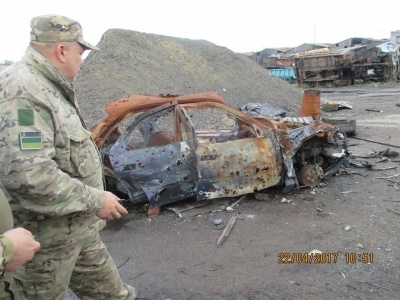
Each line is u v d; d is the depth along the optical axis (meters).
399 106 14.69
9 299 1.79
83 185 1.99
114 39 14.16
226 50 17.58
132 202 5.14
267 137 5.10
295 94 17.02
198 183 4.81
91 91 11.63
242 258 3.78
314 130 5.39
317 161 5.83
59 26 1.97
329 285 3.25
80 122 2.15
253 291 3.22
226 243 4.10
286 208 4.93
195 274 3.54
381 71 27.92
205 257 3.84
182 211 4.91
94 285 2.51
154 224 4.69
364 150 7.96
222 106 5.19
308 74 29.66
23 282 2.11
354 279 3.32
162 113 5.11
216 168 4.84
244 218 4.70
